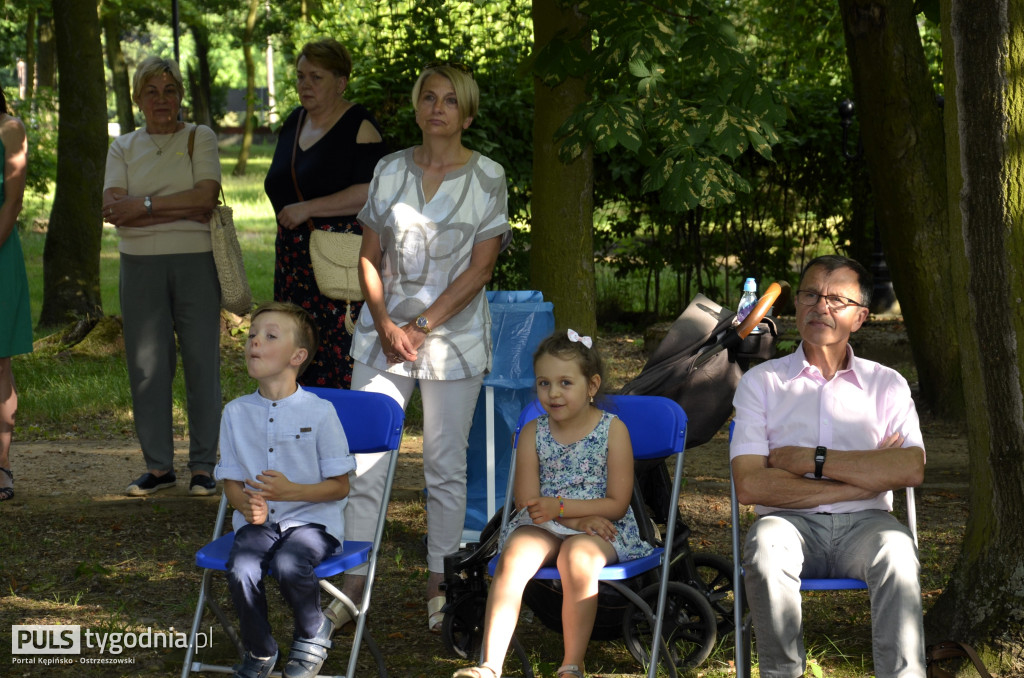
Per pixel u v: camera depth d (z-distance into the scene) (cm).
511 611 365
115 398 939
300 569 365
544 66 589
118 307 1523
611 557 380
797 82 1262
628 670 418
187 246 623
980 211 391
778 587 354
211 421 653
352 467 389
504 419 527
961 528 585
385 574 531
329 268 541
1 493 650
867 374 396
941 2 399
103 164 1319
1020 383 389
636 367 1082
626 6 563
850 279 385
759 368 405
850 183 1209
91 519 611
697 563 456
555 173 678
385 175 465
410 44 1052
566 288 685
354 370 470
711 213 1234
